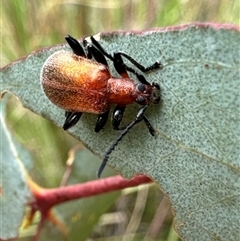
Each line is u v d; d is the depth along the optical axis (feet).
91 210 0.17
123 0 0.23
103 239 0.23
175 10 0.22
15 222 0.15
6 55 0.24
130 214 0.23
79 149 0.17
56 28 0.24
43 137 0.23
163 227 0.22
